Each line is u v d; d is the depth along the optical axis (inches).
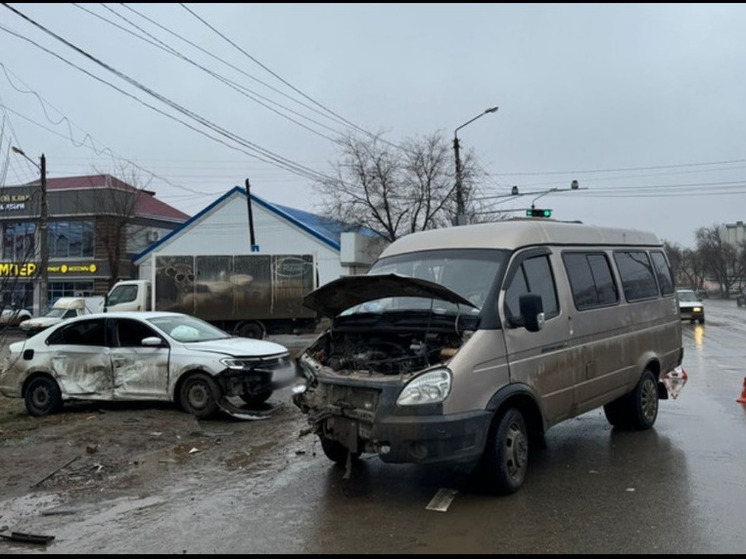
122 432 309.4
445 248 248.1
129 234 1689.2
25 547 177.2
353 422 208.8
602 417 332.2
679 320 346.6
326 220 1462.8
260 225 1398.9
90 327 380.8
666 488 212.8
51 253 1665.8
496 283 218.8
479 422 196.2
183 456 274.5
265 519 194.4
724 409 349.4
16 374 379.6
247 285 786.2
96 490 229.5
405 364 213.2
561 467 240.7
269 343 401.7
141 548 173.8
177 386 358.0
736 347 725.3
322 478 236.4
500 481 205.5
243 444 295.6
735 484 215.9
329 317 259.8
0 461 265.7
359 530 182.4
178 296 772.0
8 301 369.1
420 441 191.9
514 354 213.8
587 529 178.4
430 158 1376.7
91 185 1660.9
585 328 253.3
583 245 273.0
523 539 172.4
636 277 307.1
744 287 3833.7
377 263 266.2
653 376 311.4
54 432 311.4
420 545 170.1
